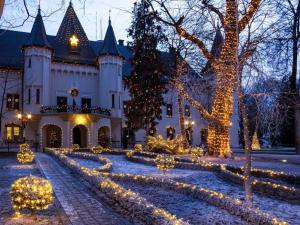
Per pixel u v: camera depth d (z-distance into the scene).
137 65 42.16
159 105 42.50
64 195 9.88
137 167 20.36
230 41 12.69
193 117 57.94
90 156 26.08
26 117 45.62
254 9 10.55
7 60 48.75
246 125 8.59
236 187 12.42
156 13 21.86
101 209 7.96
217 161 21.06
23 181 7.21
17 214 7.23
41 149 44.53
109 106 50.28
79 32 53.97
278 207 8.92
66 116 45.19
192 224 7.11
